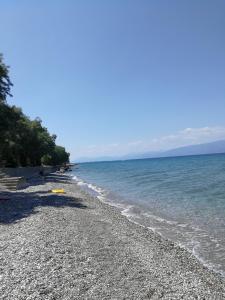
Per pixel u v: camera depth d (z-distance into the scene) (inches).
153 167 5826.8
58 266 518.6
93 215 1045.8
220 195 1558.8
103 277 490.9
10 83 1737.2
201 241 776.9
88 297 420.5
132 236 786.8
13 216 979.3
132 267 547.8
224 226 917.8
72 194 1664.6
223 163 5369.1
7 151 2866.6
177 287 476.7
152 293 446.6
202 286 492.7
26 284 446.6
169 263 601.0
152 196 1701.5
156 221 1037.2
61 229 788.0
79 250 617.0
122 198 1701.5
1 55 1701.5
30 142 3518.7
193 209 1224.8
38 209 1088.8
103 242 696.4
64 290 435.2
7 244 644.1
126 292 443.5
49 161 5472.4
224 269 597.0
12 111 1868.8
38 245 628.4
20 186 1910.7
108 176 3875.5
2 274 483.2
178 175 3161.9
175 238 812.0
